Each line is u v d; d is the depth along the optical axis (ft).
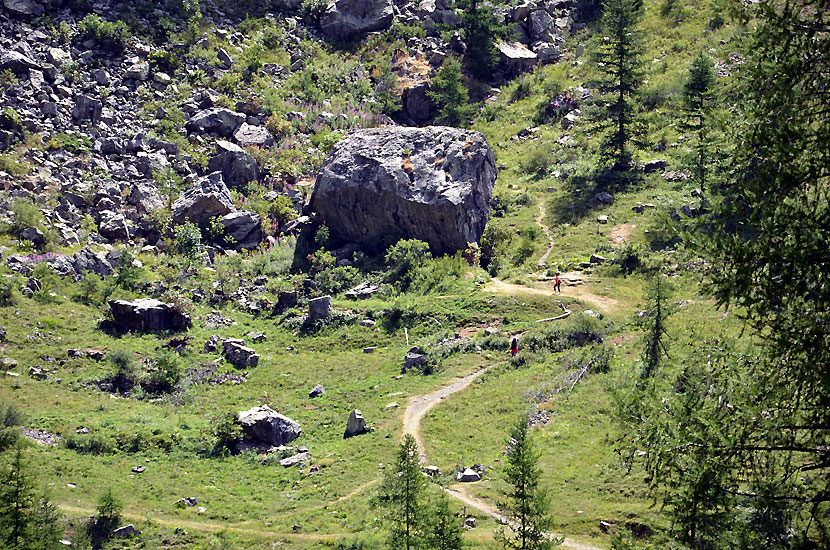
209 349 156.46
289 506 102.89
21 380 134.72
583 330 142.00
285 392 142.31
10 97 220.23
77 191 200.23
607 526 82.12
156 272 183.52
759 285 36.68
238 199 214.28
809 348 35.96
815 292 35.55
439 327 158.71
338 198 204.03
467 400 126.31
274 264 193.98
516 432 70.95
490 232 197.36
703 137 182.60
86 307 163.94
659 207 182.29
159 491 107.04
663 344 114.21
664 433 39.63
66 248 181.57
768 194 36.88
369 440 118.93
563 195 213.87
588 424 106.52
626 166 218.18
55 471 107.76
